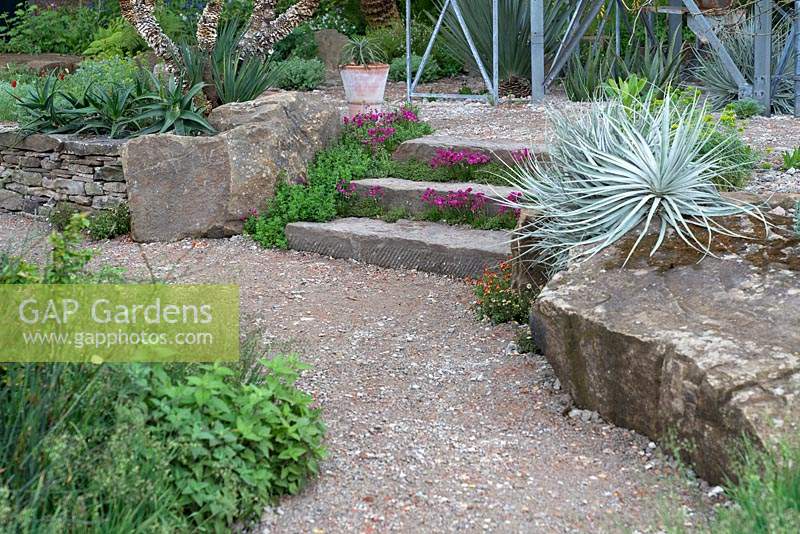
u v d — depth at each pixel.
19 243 7.43
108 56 13.69
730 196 5.34
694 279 4.51
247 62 9.23
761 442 3.41
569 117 6.11
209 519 3.31
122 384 3.49
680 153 5.26
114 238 7.86
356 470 3.90
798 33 9.48
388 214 7.33
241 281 6.59
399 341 5.48
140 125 8.46
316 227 7.20
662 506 3.44
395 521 3.51
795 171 6.60
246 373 4.17
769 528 2.98
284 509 3.58
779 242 4.74
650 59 11.52
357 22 15.96
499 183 7.47
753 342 3.91
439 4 15.52
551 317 4.54
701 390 3.74
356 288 6.44
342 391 4.76
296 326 5.73
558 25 11.84
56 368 3.37
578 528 3.44
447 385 4.84
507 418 4.43
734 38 10.59
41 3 17.00
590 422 4.35
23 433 3.17
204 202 7.64
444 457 4.02
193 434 3.41
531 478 3.83
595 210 5.29
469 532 3.43
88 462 3.18
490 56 12.02
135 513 3.09
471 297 6.15
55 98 9.32
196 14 14.79
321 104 8.64
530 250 5.48
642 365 4.07
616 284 4.59
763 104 9.80
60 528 2.92
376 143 8.52
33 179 8.61
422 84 13.38
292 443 3.68
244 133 7.73
